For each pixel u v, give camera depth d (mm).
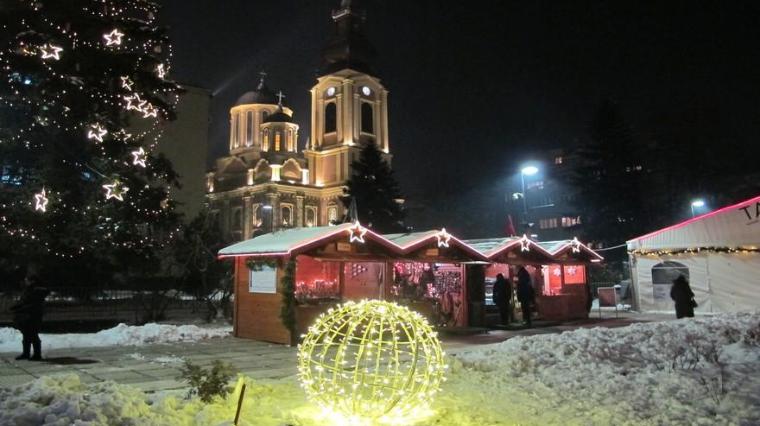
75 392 7371
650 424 7664
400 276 22000
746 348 12586
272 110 93312
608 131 49750
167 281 24828
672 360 11984
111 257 21203
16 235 19203
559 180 74750
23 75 18484
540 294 24609
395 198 57031
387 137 88312
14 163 20141
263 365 12797
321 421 7594
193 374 8430
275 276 16656
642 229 48844
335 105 87688
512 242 21797
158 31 21359
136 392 8227
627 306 29891
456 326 20484
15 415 6270
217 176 92812
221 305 24734
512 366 11445
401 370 11023
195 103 51344
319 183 87812
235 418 6926
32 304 13047
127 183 20438
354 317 7883
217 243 28047
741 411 8109
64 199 19938
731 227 24922
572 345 13047
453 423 7645
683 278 19609
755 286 24281
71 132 20453
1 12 17719
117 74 19938
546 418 8047
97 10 20188
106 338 16234
